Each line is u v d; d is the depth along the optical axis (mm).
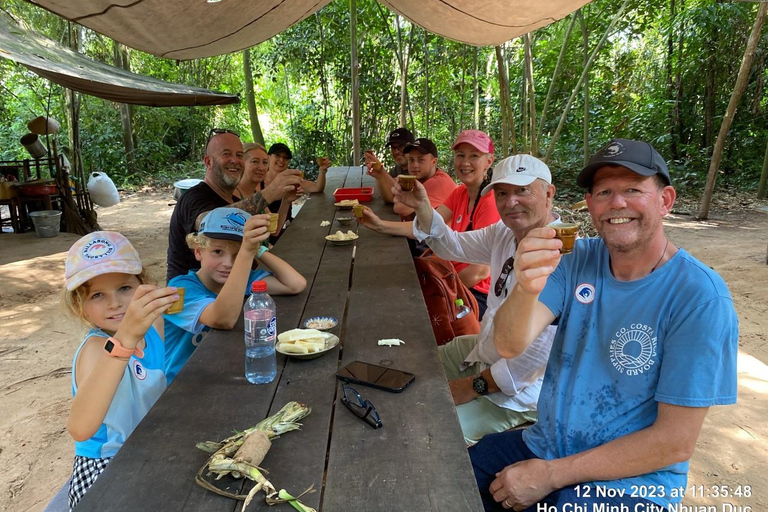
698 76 11672
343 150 13164
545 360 2080
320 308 2215
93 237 1557
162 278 6074
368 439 1308
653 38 13312
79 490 1542
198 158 15719
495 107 13852
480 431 2186
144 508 1088
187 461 1236
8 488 2590
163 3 3654
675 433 1392
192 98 7148
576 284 1639
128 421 1611
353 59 8359
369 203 4598
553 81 9172
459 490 1126
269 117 18750
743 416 3053
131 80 6094
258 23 4652
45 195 8234
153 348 1762
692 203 9992
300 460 1229
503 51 11750
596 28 10797
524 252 1343
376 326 2014
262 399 1505
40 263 6652
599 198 1484
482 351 2293
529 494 1543
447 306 2822
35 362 3980
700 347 1367
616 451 1461
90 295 1544
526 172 2115
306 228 3775
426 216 2717
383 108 12234
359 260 2938
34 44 5621
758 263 6051
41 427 3117
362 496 1110
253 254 1927
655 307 1471
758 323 4406
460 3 4488
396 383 1556
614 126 11969
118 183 13398
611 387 1537
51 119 8422
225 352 1819
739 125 11562
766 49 10945
